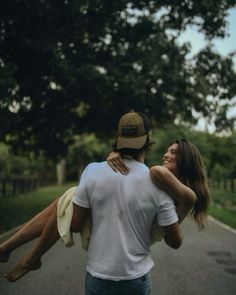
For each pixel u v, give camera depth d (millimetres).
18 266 2881
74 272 8406
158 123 26109
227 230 15141
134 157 2807
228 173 41000
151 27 20469
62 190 44406
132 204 2650
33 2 17109
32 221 2865
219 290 7277
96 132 26547
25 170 62969
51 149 26797
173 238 2754
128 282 2646
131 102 22938
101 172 2689
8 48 19125
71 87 21922
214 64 22922
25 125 24312
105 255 2652
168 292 7141
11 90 16531
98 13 18391
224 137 41594
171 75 22609
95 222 2697
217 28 19578
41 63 19766
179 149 3098
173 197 2721
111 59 22922
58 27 18234
